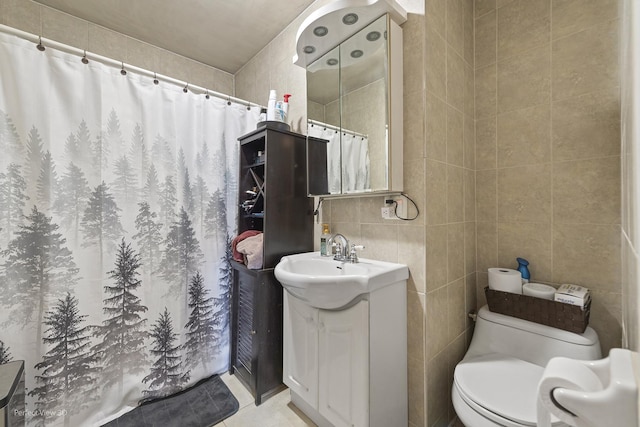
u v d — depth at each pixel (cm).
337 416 119
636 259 29
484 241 155
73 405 134
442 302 131
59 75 132
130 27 195
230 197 194
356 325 112
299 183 176
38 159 127
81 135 137
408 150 126
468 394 99
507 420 88
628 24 42
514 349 121
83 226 138
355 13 122
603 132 118
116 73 148
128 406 150
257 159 193
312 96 164
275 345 161
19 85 123
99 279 142
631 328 41
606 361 47
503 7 147
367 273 112
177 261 169
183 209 171
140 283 155
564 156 128
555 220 131
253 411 148
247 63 243
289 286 123
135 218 154
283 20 190
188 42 213
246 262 169
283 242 167
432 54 124
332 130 151
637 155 28
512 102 144
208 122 183
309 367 133
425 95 120
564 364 48
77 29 184
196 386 171
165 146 165
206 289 181
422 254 122
